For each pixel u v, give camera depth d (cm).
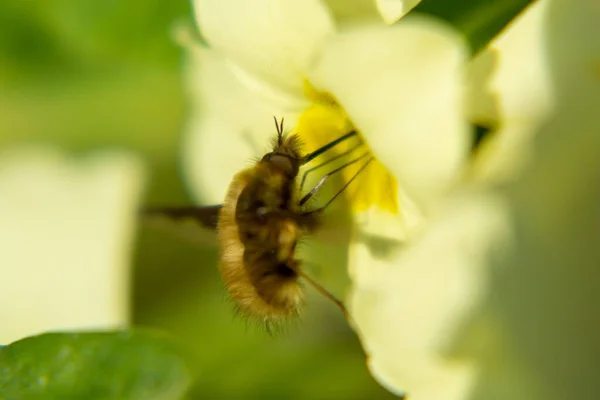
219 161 17
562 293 15
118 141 19
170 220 17
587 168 15
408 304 15
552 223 15
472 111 15
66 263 19
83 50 18
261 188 16
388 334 15
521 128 15
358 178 16
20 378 15
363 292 15
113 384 15
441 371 15
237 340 18
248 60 16
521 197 15
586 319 15
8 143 19
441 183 15
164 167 19
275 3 16
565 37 15
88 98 19
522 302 15
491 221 15
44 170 19
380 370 15
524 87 15
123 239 19
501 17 15
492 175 15
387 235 16
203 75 17
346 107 15
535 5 15
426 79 15
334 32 15
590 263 15
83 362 15
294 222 16
